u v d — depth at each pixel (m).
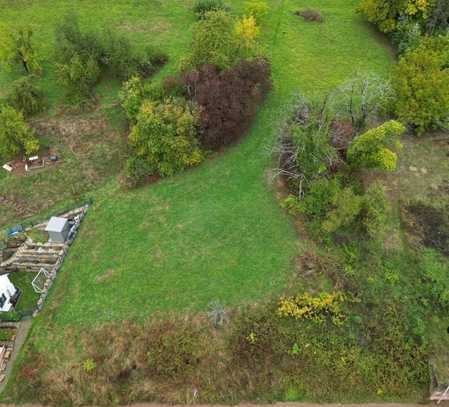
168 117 42.25
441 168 44.78
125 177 44.00
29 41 50.34
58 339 35.00
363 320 35.38
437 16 54.06
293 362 34.09
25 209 43.00
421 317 35.75
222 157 45.06
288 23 60.00
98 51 50.59
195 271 37.62
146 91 45.94
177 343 34.28
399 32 55.06
